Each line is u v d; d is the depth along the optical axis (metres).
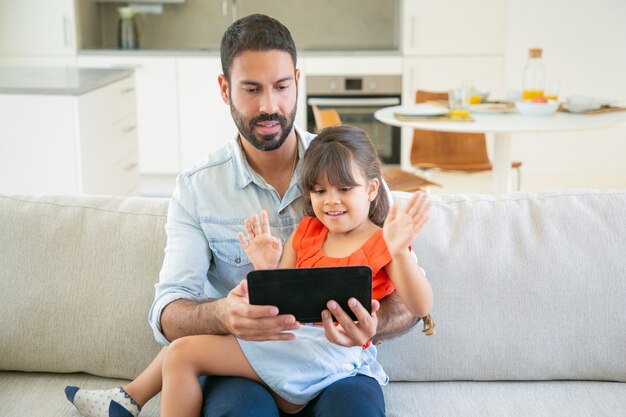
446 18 6.06
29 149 3.83
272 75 1.86
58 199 2.23
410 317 1.88
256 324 1.67
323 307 1.67
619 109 4.26
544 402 1.94
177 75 6.15
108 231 2.15
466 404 1.93
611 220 2.09
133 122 4.73
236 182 2.00
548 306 2.04
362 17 6.80
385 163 6.26
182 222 2.00
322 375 1.80
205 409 1.73
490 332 2.04
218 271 2.03
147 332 2.08
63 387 2.06
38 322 2.10
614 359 2.03
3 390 2.04
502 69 6.14
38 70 4.52
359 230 1.93
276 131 1.90
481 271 2.05
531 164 6.39
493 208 2.14
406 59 6.11
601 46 6.20
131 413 1.88
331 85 6.15
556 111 4.27
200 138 6.25
